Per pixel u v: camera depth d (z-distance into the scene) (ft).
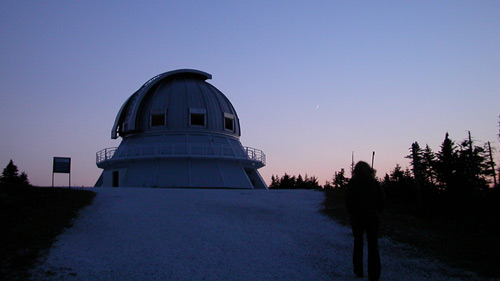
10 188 54.75
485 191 56.80
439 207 55.06
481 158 104.27
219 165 132.77
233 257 32.53
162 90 142.00
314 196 68.28
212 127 138.62
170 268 29.50
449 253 33.96
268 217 49.06
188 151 130.52
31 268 28.55
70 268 29.01
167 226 42.63
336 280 27.76
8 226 39.58
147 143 133.69
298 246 36.19
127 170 131.03
